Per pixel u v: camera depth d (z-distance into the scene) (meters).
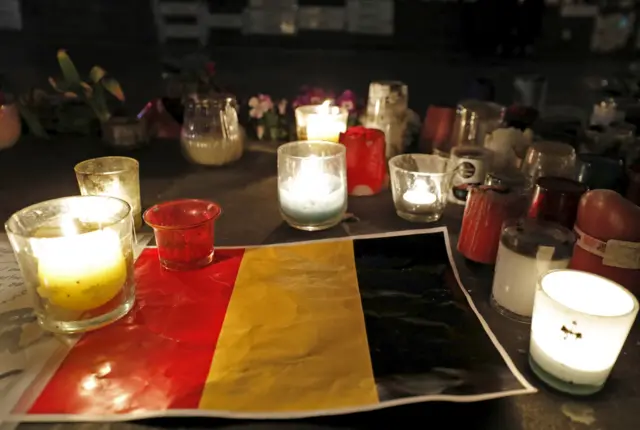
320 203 0.73
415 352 0.49
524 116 1.01
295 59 1.51
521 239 0.54
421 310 0.56
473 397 0.44
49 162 1.01
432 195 0.76
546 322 0.45
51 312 0.51
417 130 1.11
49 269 0.49
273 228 0.75
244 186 0.92
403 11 1.44
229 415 0.42
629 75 1.25
